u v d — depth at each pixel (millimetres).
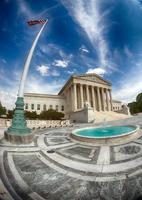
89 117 39031
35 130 22172
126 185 5738
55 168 7633
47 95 71875
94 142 13203
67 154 9914
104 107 68000
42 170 7398
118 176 6504
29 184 6086
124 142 12664
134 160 8141
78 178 6539
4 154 9797
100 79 71188
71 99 64875
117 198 5035
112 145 12109
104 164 7996
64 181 6301
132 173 6633
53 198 5160
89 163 8250
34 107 68250
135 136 14227
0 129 19984
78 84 64438
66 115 60531
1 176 6711
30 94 68875
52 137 16094
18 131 13406
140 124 21359
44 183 6156
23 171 7289
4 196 5176
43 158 9133
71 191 5551
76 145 12562
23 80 14938
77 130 18484
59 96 73562
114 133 16688
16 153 10086
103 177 6535
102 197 5129
